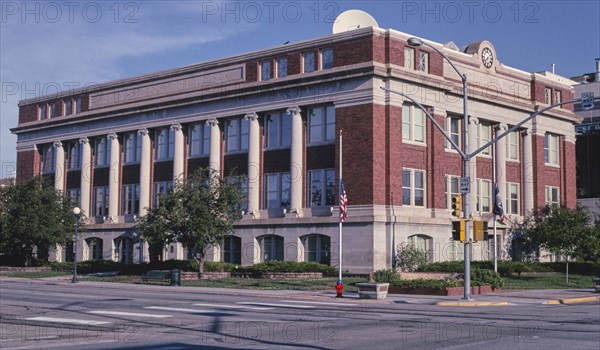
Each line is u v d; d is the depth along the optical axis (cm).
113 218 5944
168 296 3247
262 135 5097
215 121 5312
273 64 5019
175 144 5559
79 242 6169
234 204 4628
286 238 4822
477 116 5259
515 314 2361
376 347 1509
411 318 2202
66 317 2231
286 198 4938
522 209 5697
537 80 5806
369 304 2828
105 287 3997
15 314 2331
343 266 4500
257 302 2905
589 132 7244
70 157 6450
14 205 5638
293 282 4034
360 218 4441
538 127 5778
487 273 3606
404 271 4406
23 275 5256
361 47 4559
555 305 2880
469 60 5209
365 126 4494
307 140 4856
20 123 6838
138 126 5828
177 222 4412
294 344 1570
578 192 7238
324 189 4738
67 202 5853
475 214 5181
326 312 2438
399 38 4634
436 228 4778
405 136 4675
